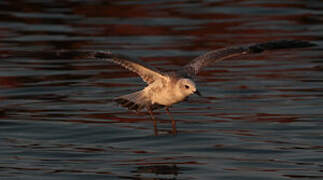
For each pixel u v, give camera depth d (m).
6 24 27.47
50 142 13.98
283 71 20.73
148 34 25.88
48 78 19.95
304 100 17.23
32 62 21.84
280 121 15.36
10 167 12.31
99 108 16.72
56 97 17.88
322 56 22.62
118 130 14.77
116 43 24.33
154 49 23.42
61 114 16.11
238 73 20.72
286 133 14.42
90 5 31.05
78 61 22.50
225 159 12.78
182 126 15.09
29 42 24.56
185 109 16.66
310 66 21.23
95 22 27.94
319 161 12.53
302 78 19.72
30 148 13.52
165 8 30.20
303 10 29.14
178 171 12.07
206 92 18.41
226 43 23.95
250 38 24.56
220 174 11.89
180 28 26.62
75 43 24.28
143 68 12.14
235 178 11.70
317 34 25.09
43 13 29.58
